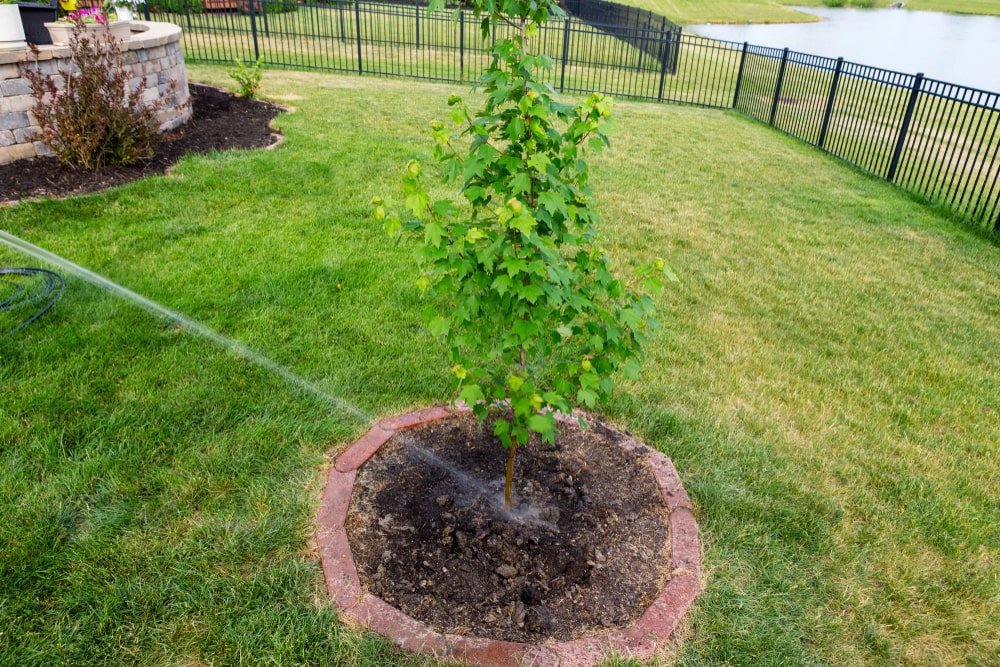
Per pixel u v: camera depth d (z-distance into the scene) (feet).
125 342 13.00
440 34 79.51
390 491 9.81
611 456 10.86
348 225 20.04
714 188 28.55
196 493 9.50
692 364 14.17
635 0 164.55
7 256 16.03
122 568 8.27
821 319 16.81
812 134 41.11
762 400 13.08
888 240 23.32
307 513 9.32
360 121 34.37
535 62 7.29
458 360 8.67
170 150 25.54
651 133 39.45
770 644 7.86
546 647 7.46
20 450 10.03
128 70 25.02
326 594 8.07
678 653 7.66
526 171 7.77
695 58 77.46
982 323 17.28
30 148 22.22
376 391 12.23
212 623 7.64
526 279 7.84
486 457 10.73
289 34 70.79
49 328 13.16
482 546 8.91
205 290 15.28
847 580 8.92
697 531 9.38
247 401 11.58
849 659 7.80
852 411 13.03
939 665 7.84
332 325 14.30
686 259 20.08
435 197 23.58
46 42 28.81
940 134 42.57
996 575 9.20
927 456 11.75
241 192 22.04
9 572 8.04
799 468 11.15
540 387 12.00
